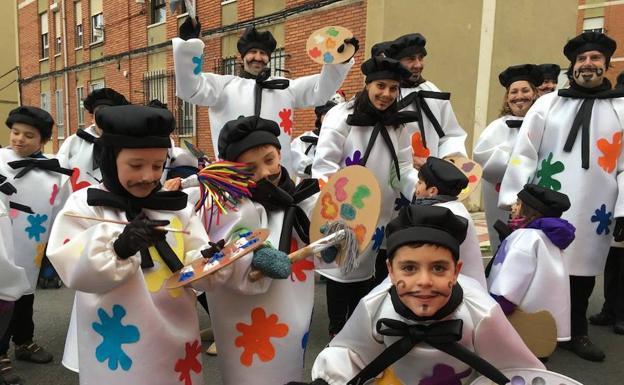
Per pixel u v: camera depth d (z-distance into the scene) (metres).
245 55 4.15
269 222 2.44
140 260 1.91
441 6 9.41
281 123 4.05
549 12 10.89
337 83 3.95
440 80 9.65
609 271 4.58
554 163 3.90
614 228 3.90
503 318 1.96
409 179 3.48
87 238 1.85
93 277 1.79
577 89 3.89
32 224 3.88
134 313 1.94
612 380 3.59
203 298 3.73
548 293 3.08
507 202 3.90
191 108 13.27
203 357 3.85
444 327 1.88
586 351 3.91
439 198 2.80
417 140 3.95
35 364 3.81
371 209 2.31
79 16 18.50
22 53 23.17
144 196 2.02
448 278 1.88
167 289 2.04
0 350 3.42
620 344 4.22
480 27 9.95
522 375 1.96
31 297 3.82
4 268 2.88
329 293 3.62
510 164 3.97
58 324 4.61
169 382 2.02
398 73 3.33
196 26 3.52
